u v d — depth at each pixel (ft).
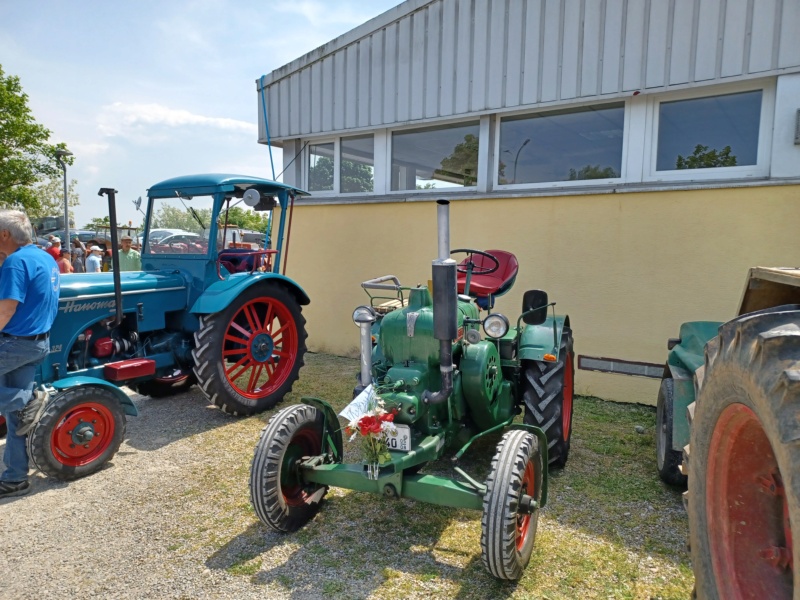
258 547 8.96
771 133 14.67
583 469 11.91
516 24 17.98
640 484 11.17
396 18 20.59
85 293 13.55
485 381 10.09
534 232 18.29
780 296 7.60
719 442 5.96
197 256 16.03
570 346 13.02
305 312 24.39
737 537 5.87
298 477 9.47
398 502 10.39
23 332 10.80
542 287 18.17
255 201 15.07
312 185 24.80
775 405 4.57
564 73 17.19
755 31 14.29
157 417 15.65
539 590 7.79
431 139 20.98
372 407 8.32
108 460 12.14
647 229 16.33
